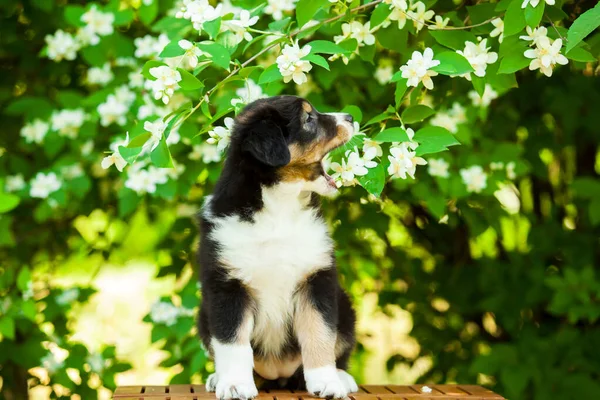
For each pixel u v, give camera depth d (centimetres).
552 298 675
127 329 869
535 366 642
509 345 662
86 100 586
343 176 436
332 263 458
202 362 571
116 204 684
